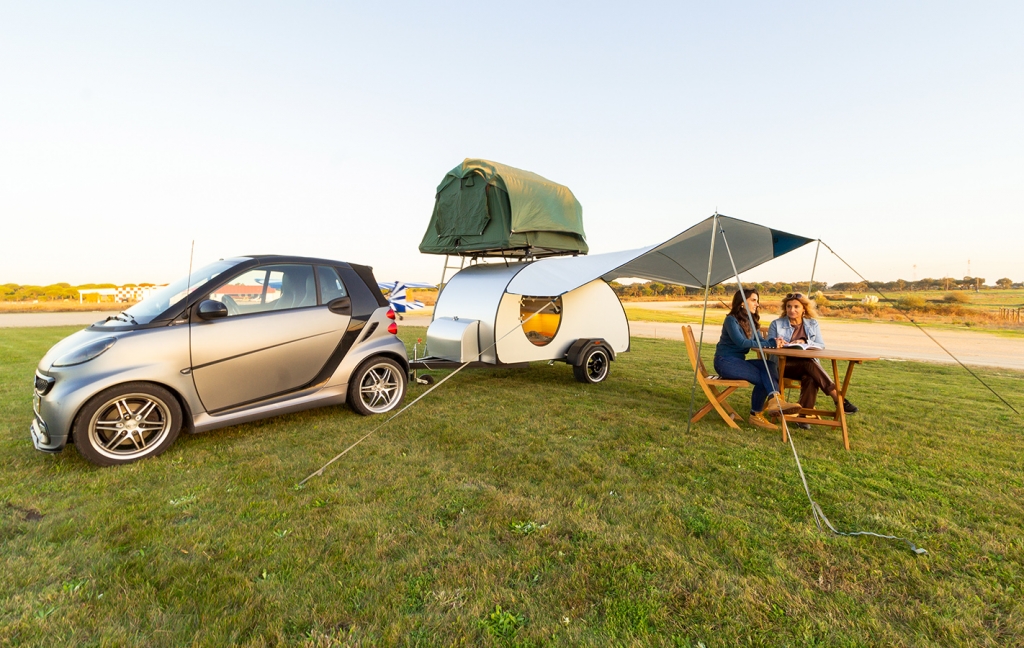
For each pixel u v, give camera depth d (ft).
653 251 18.44
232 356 14.52
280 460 13.20
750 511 10.28
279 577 7.88
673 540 9.11
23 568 8.05
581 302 25.84
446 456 13.70
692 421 17.51
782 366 16.70
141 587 7.59
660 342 46.57
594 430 16.29
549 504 10.59
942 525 9.67
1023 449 14.57
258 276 15.69
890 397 22.27
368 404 18.31
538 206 24.81
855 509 10.37
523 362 23.88
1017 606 7.20
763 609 7.12
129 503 10.55
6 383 23.29
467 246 25.64
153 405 13.48
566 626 6.77
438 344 24.43
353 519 9.84
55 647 6.32
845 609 7.15
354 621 6.88
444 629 6.70
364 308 17.83
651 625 6.80
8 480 11.71
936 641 6.55
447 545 8.87
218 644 6.36
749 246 21.48
